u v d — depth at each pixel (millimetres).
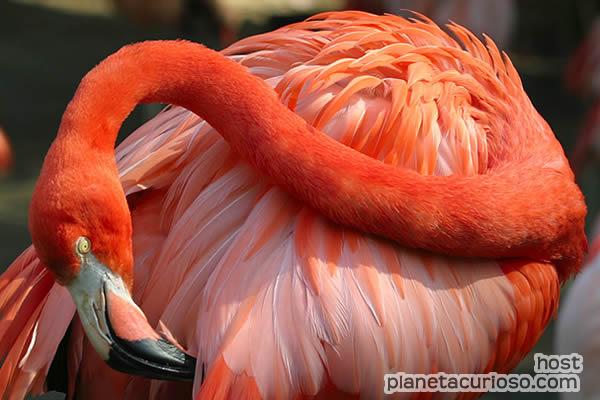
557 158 4230
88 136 3686
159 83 3820
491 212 3824
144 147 4203
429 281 3861
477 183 3865
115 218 3672
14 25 17609
